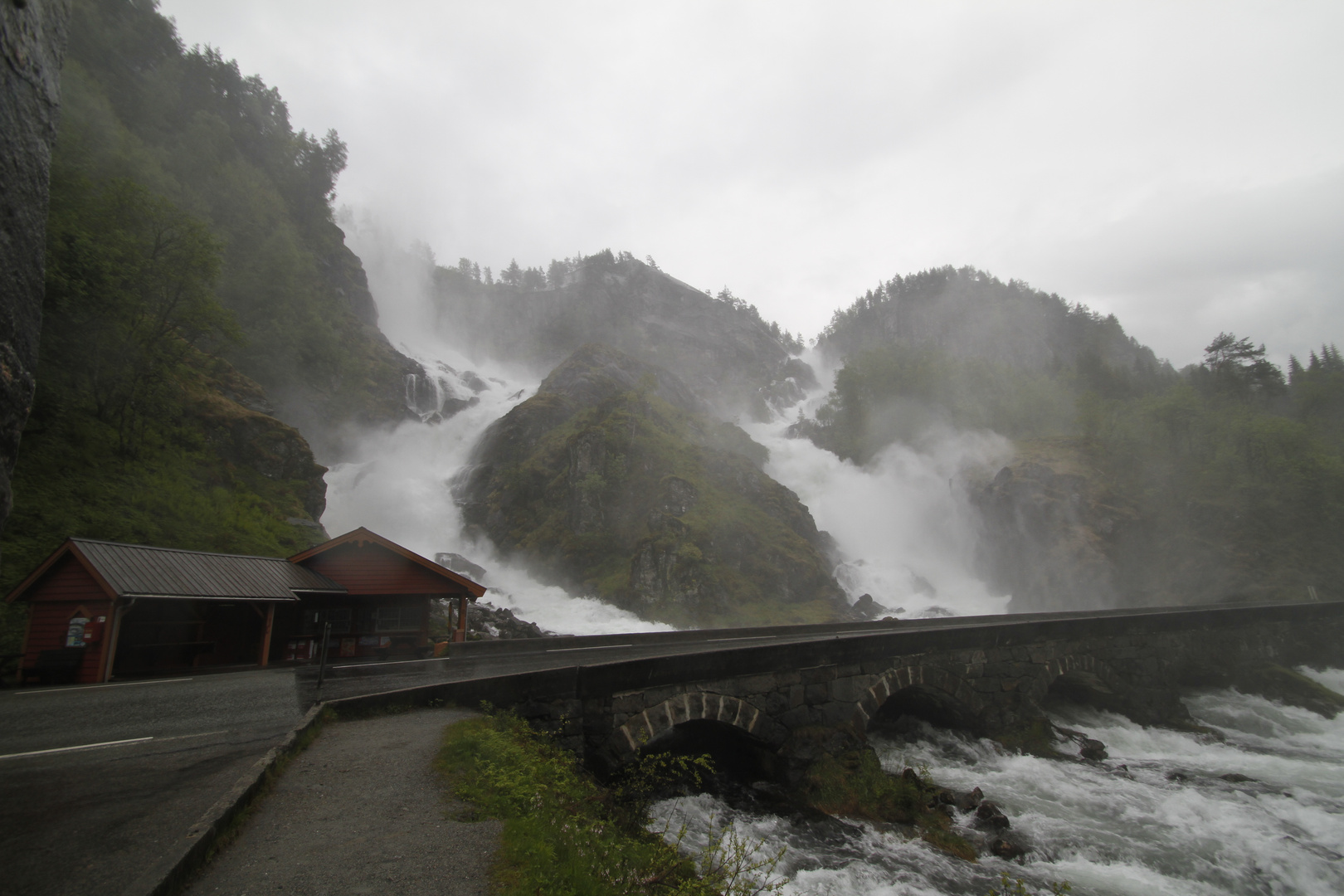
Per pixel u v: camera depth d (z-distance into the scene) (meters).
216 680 18.81
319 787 8.98
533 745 13.02
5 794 8.42
